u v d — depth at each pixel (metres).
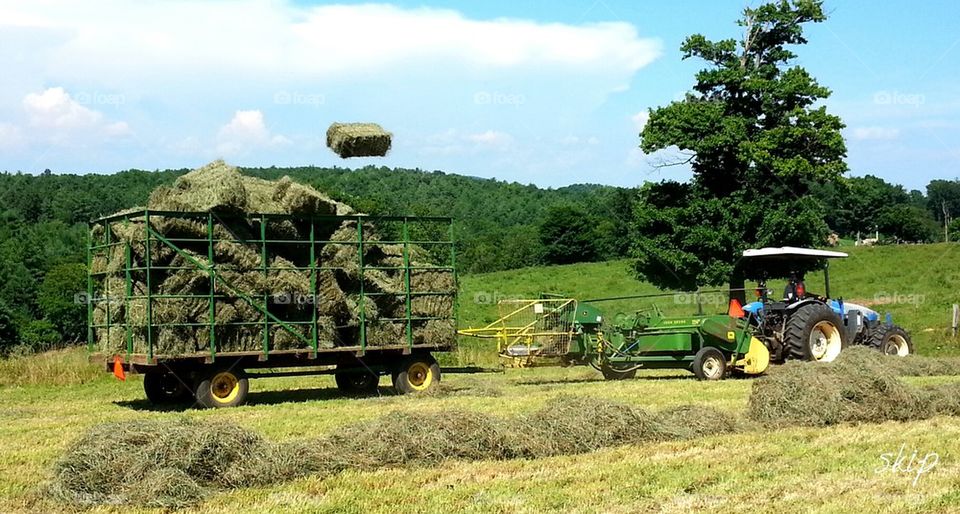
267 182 15.78
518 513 7.32
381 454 9.19
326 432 10.80
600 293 45.84
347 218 15.84
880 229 92.38
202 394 14.70
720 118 40.34
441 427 9.67
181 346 14.31
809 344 18.80
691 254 40.41
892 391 12.03
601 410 10.54
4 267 57.28
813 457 9.41
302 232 15.45
